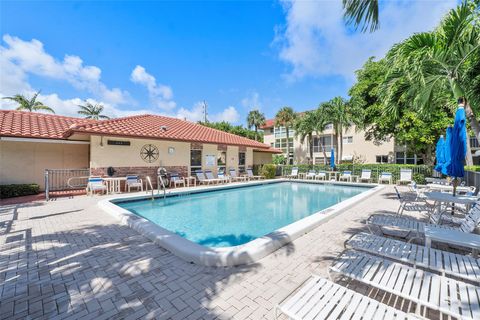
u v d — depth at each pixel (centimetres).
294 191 1447
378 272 270
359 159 2894
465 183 1093
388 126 1563
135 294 288
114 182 1124
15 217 659
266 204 1053
